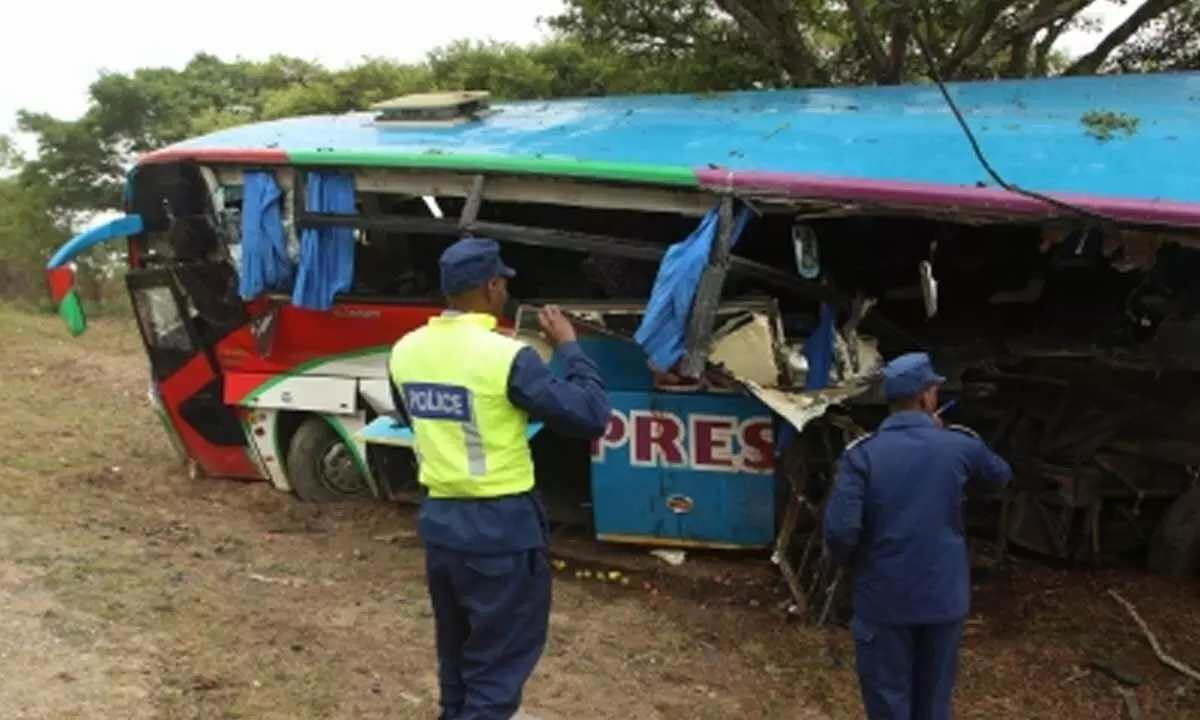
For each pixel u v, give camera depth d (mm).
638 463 6328
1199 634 5531
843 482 4012
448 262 3627
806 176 5605
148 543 6637
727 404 6090
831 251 6605
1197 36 11367
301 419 7863
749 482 6098
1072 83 7293
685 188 5820
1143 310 6395
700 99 7793
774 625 5785
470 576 3539
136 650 4922
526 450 3609
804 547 6234
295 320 7441
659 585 6324
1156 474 6480
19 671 4602
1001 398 6727
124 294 23391
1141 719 4789
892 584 3932
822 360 5902
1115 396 6422
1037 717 4844
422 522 3621
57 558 6059
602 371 6340
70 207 25438
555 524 7230
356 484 7871
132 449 9719
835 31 12367
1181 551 6262
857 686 5152
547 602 3707
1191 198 5129
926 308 6051
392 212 7344
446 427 3543
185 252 7719
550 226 7094
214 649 5020
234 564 6371
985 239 6547
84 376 13805
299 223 6957
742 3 12141
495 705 3559
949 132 6160
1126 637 5539
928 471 3938
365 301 7160
